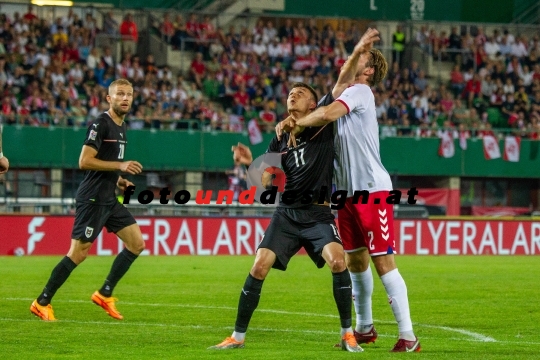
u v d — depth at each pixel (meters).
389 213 9.38
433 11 44.06
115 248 27.62
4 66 34.91
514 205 39.78
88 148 12.38
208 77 38.00
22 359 8.62
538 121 40.41
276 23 42.00
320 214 9.37
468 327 11.97
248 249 28.67
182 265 23.69
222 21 42.06
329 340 10.38
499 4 44.47
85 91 35.31
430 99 39.41
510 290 17.62
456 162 36.91
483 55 41.97
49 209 30.09
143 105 35.69
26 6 39.16
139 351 9.20
